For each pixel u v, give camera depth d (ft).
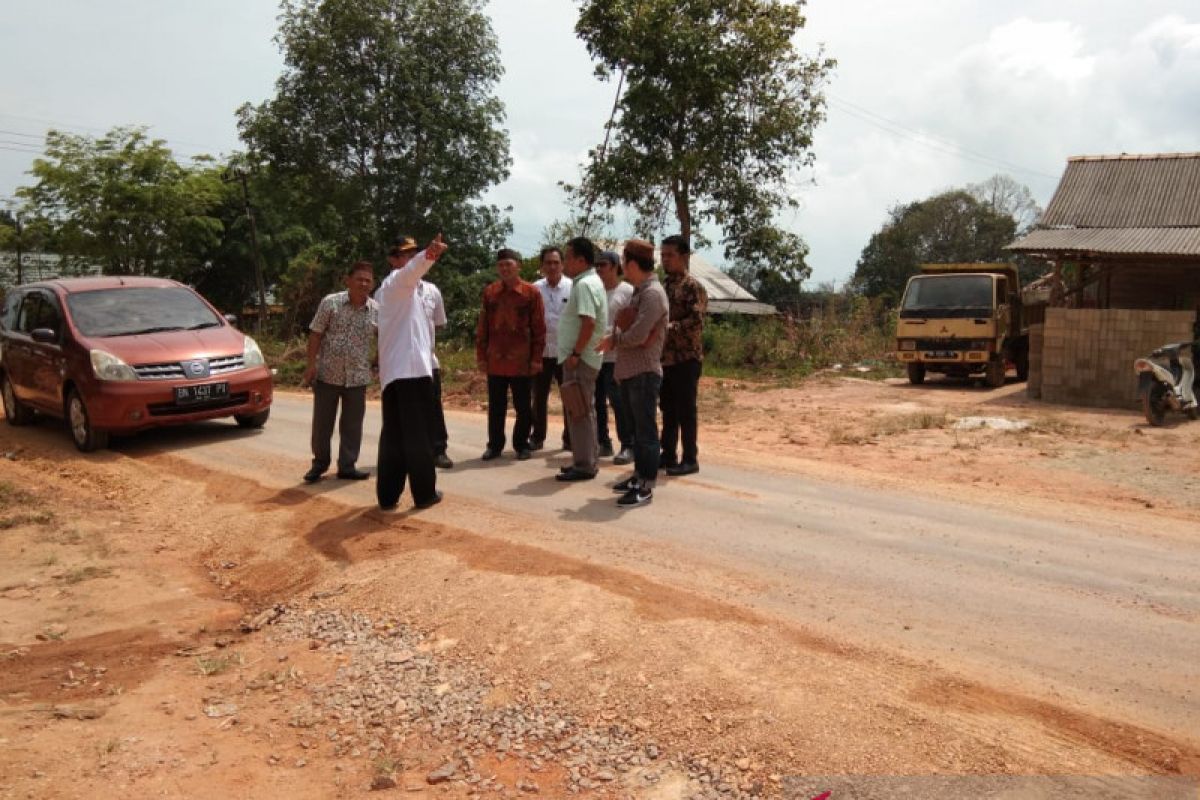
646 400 21.62
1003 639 13.91
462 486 23.99
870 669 12.72
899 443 32.53
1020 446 31.68
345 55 98.63
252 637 16.52
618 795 10.72
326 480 25.43
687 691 12.39
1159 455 29.76
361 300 24.89
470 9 101.60
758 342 72.69
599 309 23.48
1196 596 15.79
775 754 10.98
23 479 28.50
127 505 25.61
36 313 35.37
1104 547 18.72
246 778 11.63
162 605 18.40
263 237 139.13
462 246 106.01
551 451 29.07
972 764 10.47
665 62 71.51
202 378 31.50
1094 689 12.26
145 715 13.52
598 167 75.31
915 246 191.01
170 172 119.96
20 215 120.37
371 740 12.49
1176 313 41.27
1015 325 57.98
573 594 15.55
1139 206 60.03
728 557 17.83
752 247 78.38
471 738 12.24
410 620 15.92
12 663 15.66
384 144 102.06
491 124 103.60
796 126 74.54
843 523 20.40
